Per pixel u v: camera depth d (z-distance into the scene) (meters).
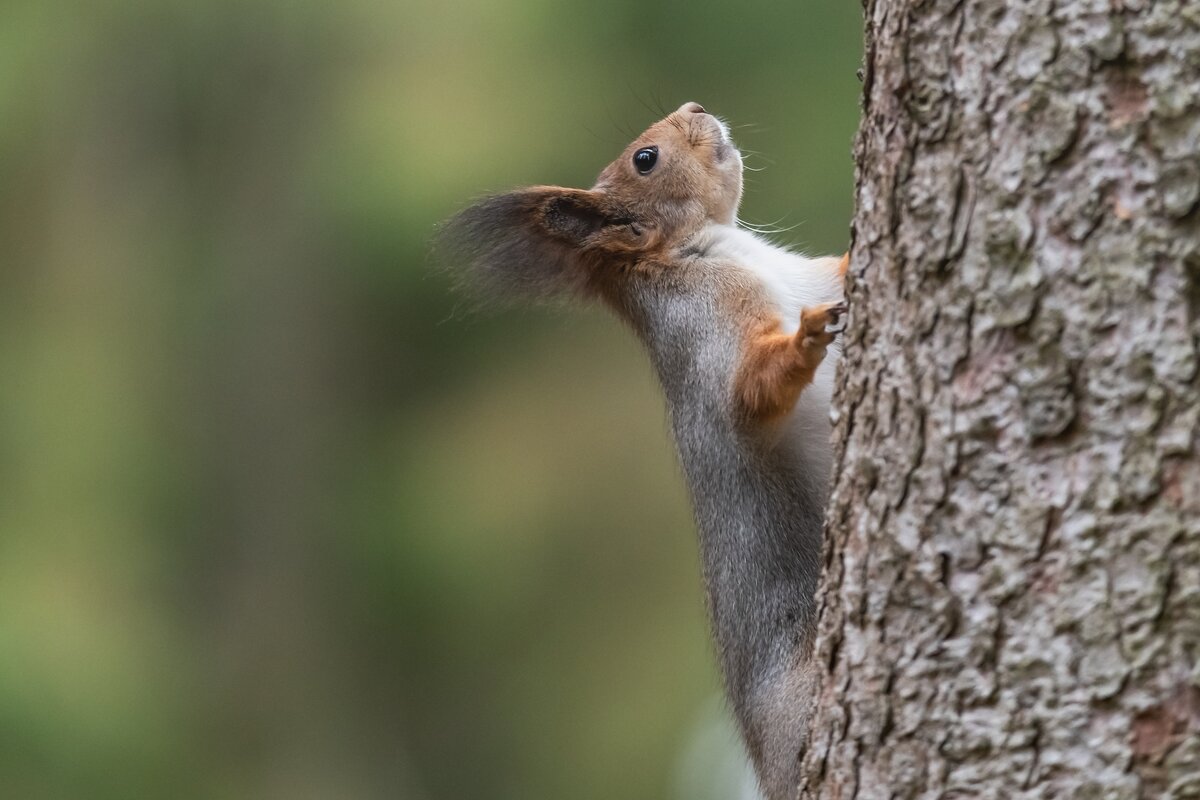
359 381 18.81
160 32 18.55
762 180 15.59
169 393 18.61
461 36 17.47
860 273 4.57
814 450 6.65
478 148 16.81
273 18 18.34
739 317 7.00
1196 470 3.82
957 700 4.12
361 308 18.56
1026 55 4.07
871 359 4.46
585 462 17.59
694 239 7.50
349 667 18.36
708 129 7.81
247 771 17.45
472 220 7.91
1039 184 4.04
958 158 4.21
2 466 17.61
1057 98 4.02
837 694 4.46
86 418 18.02
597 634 17.25
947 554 4.17
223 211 19.02
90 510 17.67
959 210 4.20
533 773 17.20
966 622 4.12
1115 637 3.87
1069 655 3.94
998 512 4.07
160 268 18.83
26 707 15.42
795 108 15.85
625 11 16.64
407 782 17.94
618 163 7.78
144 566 17.83
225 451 18.66
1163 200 3.88
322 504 18.61
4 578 16.72
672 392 7.19
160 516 18.28
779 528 6.60
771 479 6.64
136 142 18.78
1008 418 4.07
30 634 16.12
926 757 4.18
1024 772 3.99
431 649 18.19
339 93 18.30
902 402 4.32
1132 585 3.86
